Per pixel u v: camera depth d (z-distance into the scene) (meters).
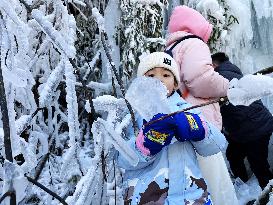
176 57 2.44
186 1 3.57
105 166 1.51
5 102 0.97
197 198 1.58
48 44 2.41
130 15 3.08
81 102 3.20
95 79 3.24
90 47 3.35
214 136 1.60
